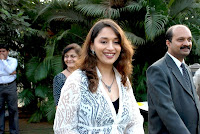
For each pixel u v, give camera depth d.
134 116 1.43
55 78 2.54
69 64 2.63
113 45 1.29
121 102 1.29
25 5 5.46
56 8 5.38
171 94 1.82
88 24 5.49
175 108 1.80
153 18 4.44
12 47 5.73
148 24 4.34
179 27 1.95
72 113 1.16
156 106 1.80
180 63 1.94
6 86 4.14
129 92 1.43
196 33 4.90
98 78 1.26
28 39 5.68
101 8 4.89
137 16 5.14
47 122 5.35
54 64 4.99
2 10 4.09
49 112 4.91
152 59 5.34
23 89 5.77
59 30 5.91
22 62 5.87
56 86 2.48
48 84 5.50
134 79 5.14
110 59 1.28
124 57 1.42
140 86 4.90
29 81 5.38
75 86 1.19
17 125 4.33
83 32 5.35
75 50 2.64
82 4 5.07
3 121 4.32
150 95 1.89
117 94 1.34
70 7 5.42
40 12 5.25
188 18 5.64
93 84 1.21
